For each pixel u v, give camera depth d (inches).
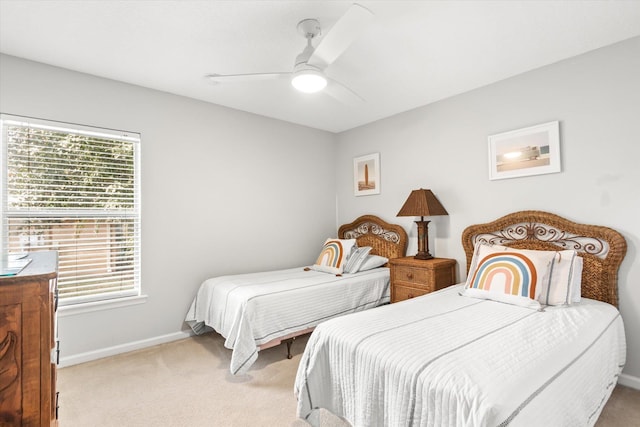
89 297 105.3
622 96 87.9
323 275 131.2
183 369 99.0
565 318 71.6
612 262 87.1
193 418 74.9
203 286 123.0
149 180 116.6
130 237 113.8
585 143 94.0
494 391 42.5
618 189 88.3
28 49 90.1
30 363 37.4
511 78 109.6
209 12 74.1
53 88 99.6
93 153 106.7
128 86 112.9
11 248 92.9
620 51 88.2
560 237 98.5
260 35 83.7
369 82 113.0
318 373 66.1
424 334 61.9
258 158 146.9
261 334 96.3
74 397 83.2
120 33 82.5
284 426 72.0
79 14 74.5
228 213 136.8
